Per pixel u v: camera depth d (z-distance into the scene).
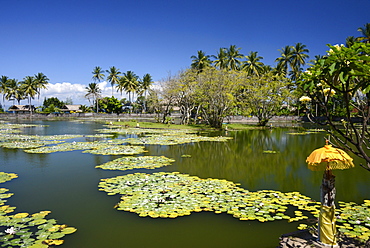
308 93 3.81
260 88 32.06
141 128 29.28
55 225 5.04
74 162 10.70
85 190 7.17
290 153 13.55
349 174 9.17
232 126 32.50
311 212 5.66
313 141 18.42
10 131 24.77
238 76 30.92
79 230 4.93
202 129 28.45
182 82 33.00
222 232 4.87
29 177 8.52
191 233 4.83
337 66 2.85
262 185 7.83
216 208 5.78
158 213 5.49
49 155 12.22
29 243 4.31
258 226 5.07
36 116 59.41
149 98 38.03
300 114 49.25
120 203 6.06
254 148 15.14
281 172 9.47
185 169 9.77
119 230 4.94
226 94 27.72
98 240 4.59
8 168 9.73
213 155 12.77
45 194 6.88
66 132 24.09
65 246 4.35
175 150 14.10
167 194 6.62
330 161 3.71
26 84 57.38
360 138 3.38
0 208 5.87
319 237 3.99
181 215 5.42
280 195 6.72
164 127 29.69
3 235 4.57
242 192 6.96
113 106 66.81
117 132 24.39
